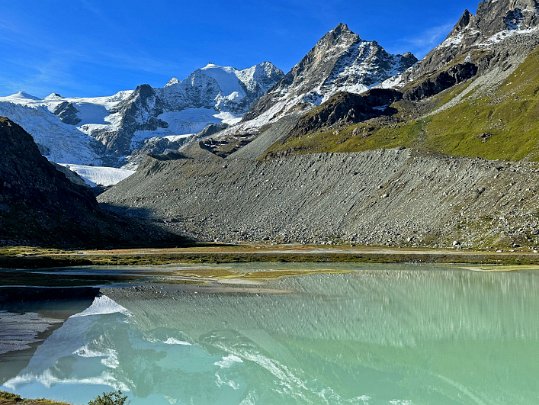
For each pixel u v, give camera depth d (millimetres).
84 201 181625
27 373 33531
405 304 59469
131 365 35656
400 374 33312
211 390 30719
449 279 82312
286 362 36406
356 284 77125
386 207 162500
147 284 78312
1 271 95188
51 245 143250
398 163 186375
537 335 43844
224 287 74438
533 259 102312
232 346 40781
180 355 38094
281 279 84312
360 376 33094
